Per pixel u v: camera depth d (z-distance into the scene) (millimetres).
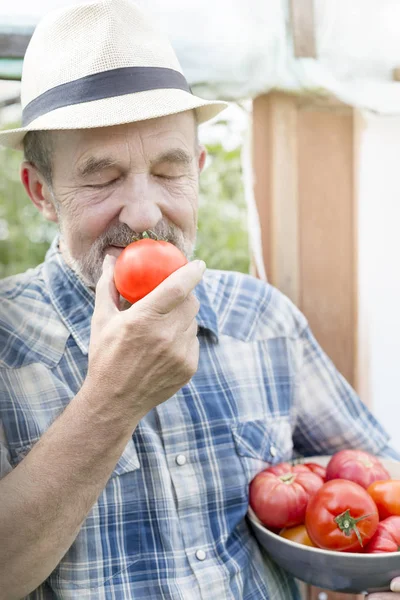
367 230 1668
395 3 1526
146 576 1104
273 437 1314
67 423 933
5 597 975
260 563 1248
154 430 1184
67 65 1043
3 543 929
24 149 1194
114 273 943
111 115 1005
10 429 1125
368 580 1042
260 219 1658
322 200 1662
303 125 1628
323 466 1387
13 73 1397
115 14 1042
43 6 1395
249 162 1630
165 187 1104
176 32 1440
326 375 1460
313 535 1072
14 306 1239
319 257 1677
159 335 851
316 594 1699
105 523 1108
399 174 1649
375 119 1625
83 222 1085
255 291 1422
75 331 1202
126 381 883
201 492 1189
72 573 1079
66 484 928
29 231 2670
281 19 1472
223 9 1451
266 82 1484
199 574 1132
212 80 1464
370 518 1050
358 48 1523
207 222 2227
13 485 938
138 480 1146
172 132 1070
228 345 1327
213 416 1238
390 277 1682
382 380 1697
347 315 1704
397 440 1701
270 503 1157
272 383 1357
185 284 838
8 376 1154
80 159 1053
